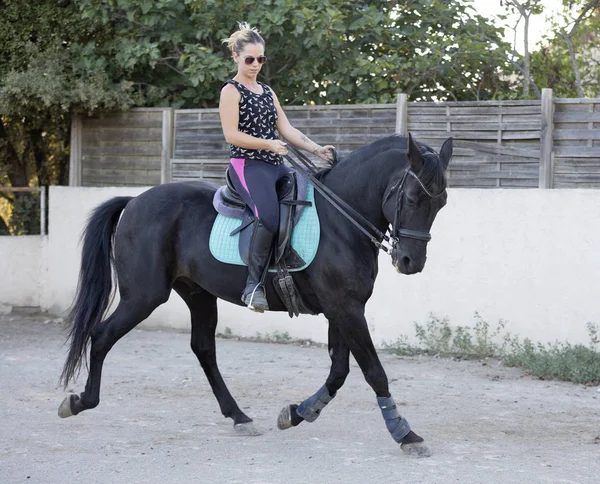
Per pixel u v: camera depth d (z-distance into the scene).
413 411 6.50
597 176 8.30
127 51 10.41
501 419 6.25
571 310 8.30
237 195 5.50
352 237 5.21
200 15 10.34
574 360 7.81
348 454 5.21
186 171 10.38
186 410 6.48
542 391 7.28
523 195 8.50
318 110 9.64
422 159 4.85
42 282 11.69
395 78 10.12
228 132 5.30
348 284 5.16
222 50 11.04
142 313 5.71
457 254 8.85
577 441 5.61
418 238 4.87
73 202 11.16
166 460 5.07
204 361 5.99
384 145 5.25
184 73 10.60
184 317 10.50
